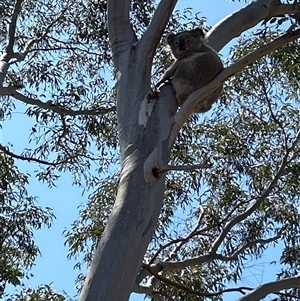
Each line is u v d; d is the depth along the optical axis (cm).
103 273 463
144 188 506
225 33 702
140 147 525
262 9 723
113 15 610
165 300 849
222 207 963
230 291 701
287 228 960
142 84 563
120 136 544
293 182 958
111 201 955
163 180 523
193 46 684
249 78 955
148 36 582
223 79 549
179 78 592
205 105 662
